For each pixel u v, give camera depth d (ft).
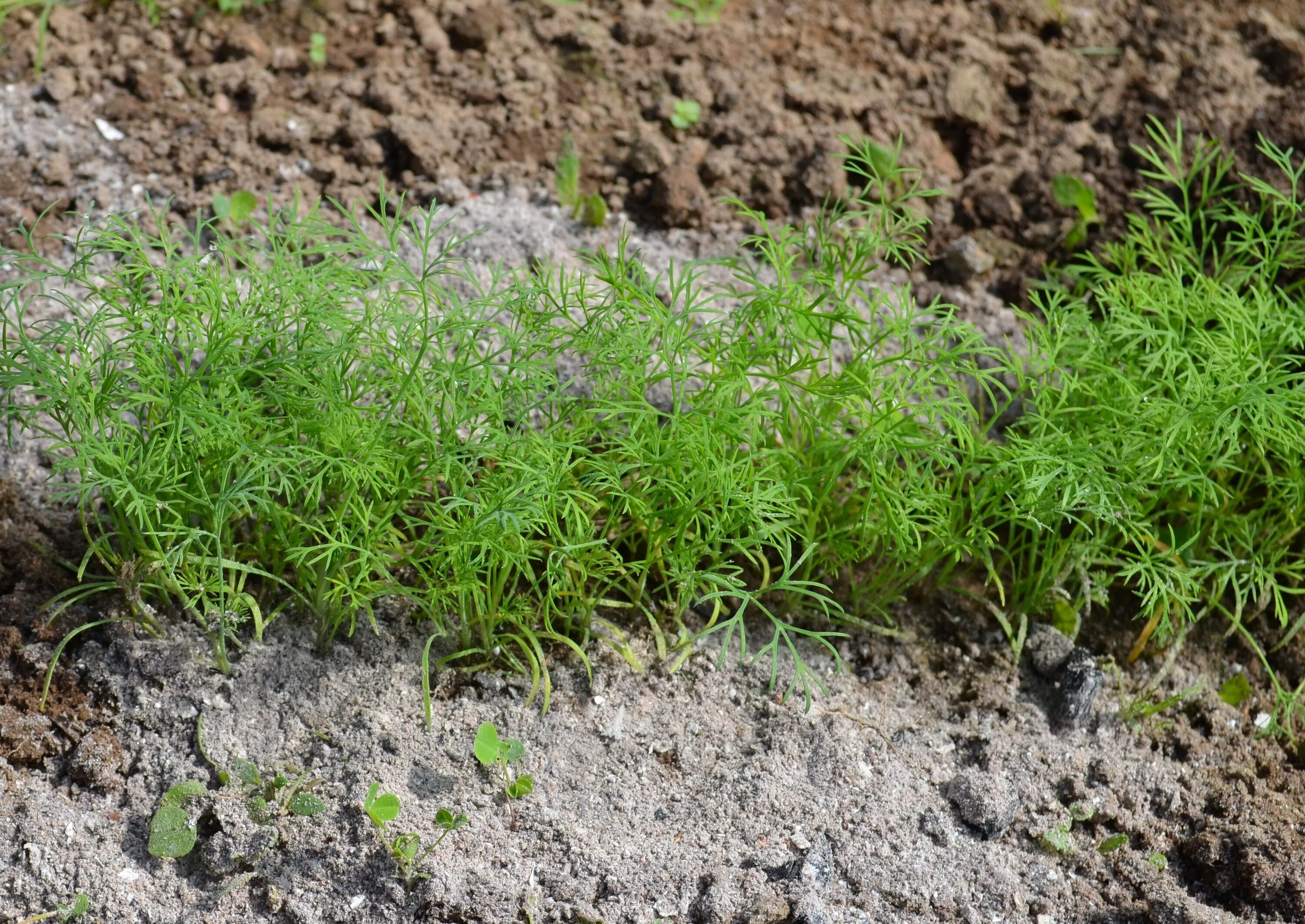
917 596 4.18
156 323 3.96
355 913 3.80
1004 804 3.93
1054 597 4.15
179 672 3.97
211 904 3.82
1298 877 3.89
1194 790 4.01
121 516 3.99
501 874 3.83
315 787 3.88
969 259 4.45
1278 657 4.18
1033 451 3.96
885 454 4.00
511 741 3.92
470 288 4.33
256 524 3.99
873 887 3.86
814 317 4.03
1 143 4.44
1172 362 4.04
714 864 3.86
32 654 3.97
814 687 4.05
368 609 3.94
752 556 3.95
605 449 4.10
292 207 4.23
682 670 4.04
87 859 3.84
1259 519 4.20
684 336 4.03
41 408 3.91
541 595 3.97
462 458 3.96
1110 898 3.90
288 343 3.98
